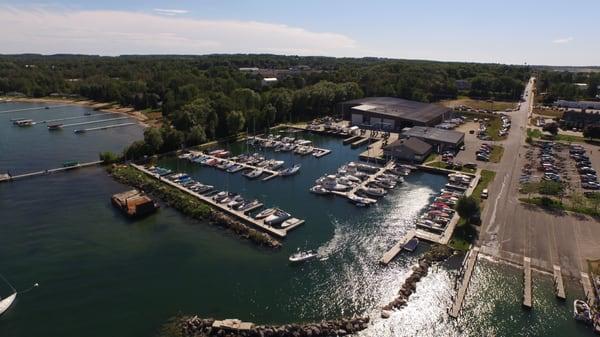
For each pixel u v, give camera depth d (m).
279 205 99.69
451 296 64.38
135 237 83.75
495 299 63.16
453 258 73.75
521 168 121.38
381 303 63.38
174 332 56.78
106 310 61.28
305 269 72.00
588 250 74.31
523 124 183.75
